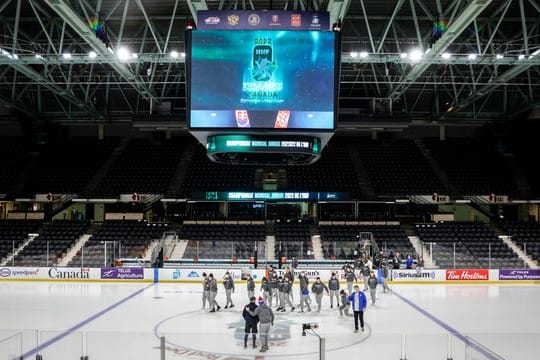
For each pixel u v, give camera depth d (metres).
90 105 42.91
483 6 20.77
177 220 45.66
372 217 43.53
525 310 24.67
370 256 36.31
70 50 32.44
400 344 14.53
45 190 46.75
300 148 19.20
